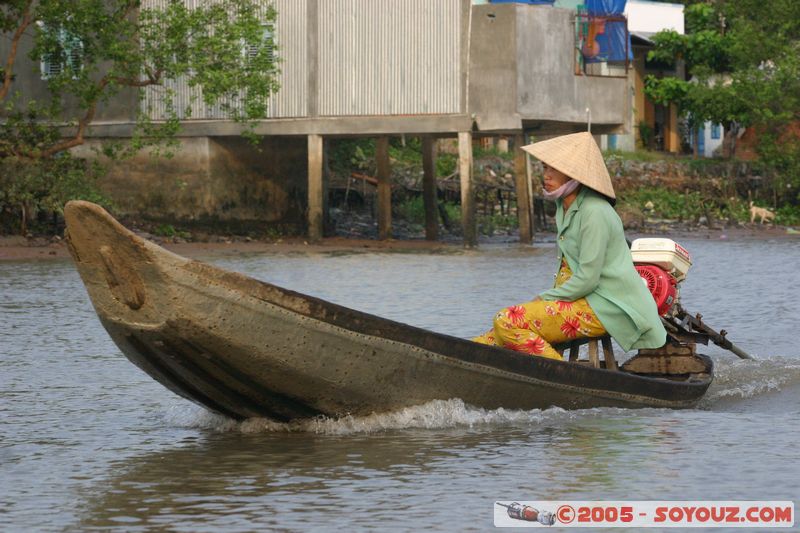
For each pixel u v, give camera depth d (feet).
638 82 405.18
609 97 263.90
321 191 256.73
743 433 71.56
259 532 52.90
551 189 78.54
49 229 253.03
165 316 65.10
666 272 85.61
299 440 70.74
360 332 69.05
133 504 57.41
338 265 199.41
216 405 72.69
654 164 366.43
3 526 54.24
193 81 234.58
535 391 75.25
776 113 357.82
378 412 72.79
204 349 66.49
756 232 310.24
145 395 86.48
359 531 52.90
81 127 245.65
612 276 78.13
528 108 242.78
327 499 57.88
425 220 273.75
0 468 64.85
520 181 266.16
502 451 66.95
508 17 240.32
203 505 57.11
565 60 251.60
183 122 259.60
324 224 278.67
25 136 248.73
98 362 101.30
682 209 342.23
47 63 262.88
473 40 243.81
